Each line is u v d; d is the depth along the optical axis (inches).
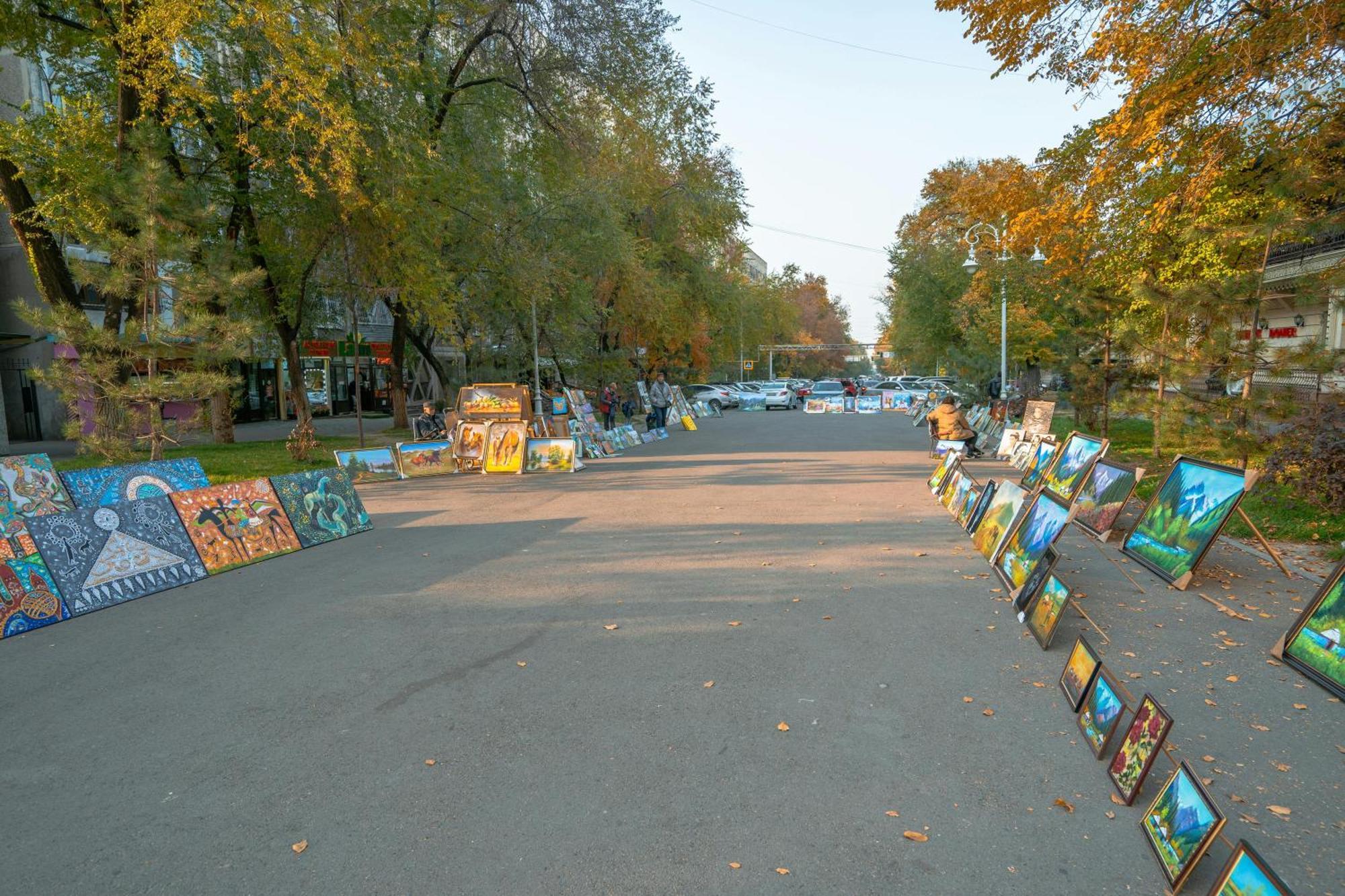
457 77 828.6
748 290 2121.1
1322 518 335.3
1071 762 148.9
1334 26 342.0
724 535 354.9
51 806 140.2
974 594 258.5
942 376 2015.3
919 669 194.7
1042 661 198.7
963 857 120.3
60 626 244.5
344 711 176.6
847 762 149.6
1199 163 404.8
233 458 677.3
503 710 175.0
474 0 746.8
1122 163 430.6
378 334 1579.7
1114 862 118.9
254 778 147.9
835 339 4264.3
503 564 310.2
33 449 810.2
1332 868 115.6
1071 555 305.7
